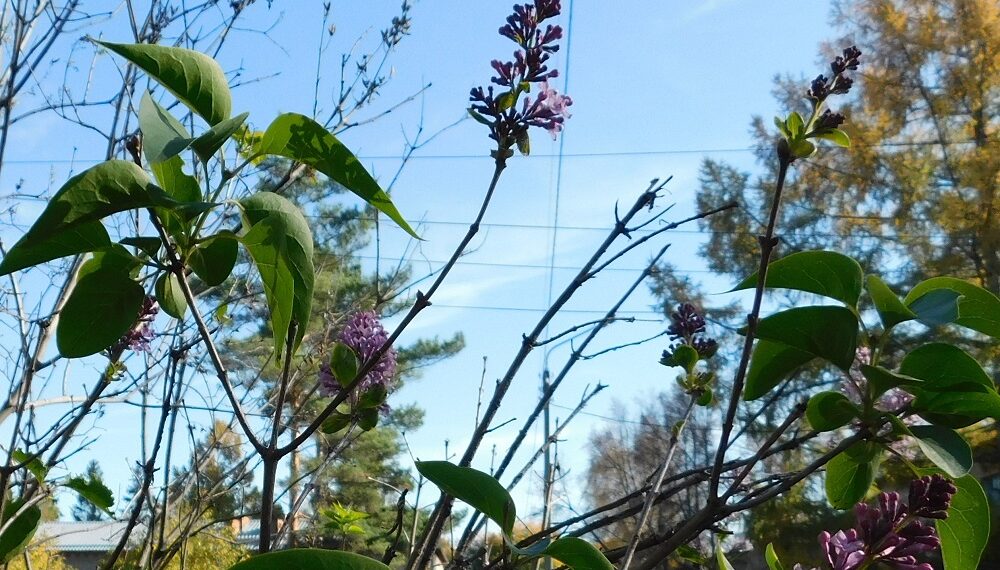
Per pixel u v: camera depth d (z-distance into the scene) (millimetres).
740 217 5461
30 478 823
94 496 720
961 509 475
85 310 426
